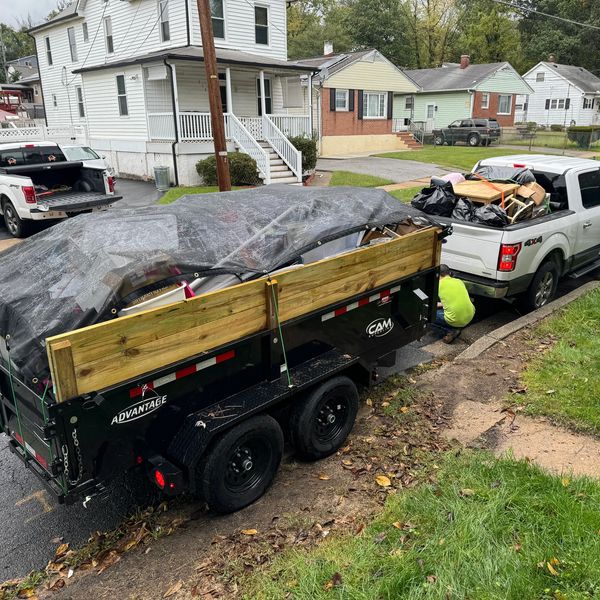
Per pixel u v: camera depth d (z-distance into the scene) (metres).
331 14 53.00
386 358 4.88
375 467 4.04
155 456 3.32
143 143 20.00
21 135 20.73
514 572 2.84
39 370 2.94
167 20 20.16
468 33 51.47
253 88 21.72
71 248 3.64
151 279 3.27
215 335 3.38
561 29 53.44
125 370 2.99
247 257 3.74
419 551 3.06
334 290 4.07
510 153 27.48
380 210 4.74
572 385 4.99
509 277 6.30
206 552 3.30
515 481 3.62
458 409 4.81
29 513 3.80
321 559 3.10
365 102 29.44
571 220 7.06
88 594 3.05
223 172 11.22
